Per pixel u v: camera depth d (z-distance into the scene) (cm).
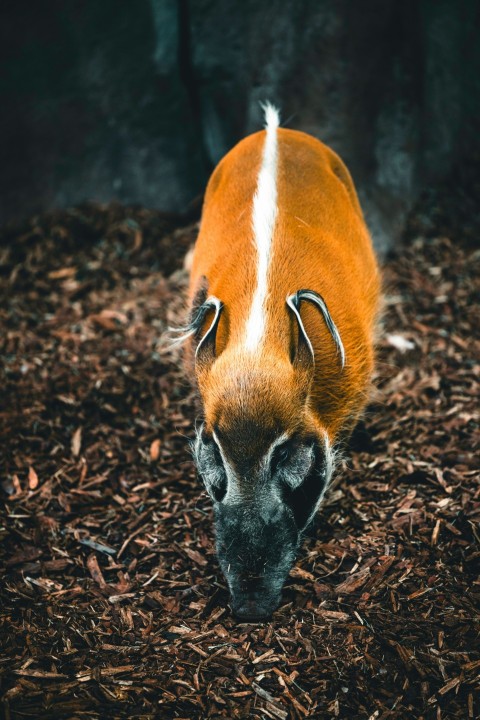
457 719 305
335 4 636
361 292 418
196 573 384
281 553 325
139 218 721
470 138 757
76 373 537
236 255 387
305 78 655
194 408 497
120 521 420
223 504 324
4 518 418
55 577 384
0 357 559
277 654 338
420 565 374
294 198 407
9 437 478
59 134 718
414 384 509
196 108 729
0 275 659
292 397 328
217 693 320
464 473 425
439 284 623
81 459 463
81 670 329
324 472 355
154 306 612
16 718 302
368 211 656
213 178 481
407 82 672
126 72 709
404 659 329
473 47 732
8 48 688
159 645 345
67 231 700
